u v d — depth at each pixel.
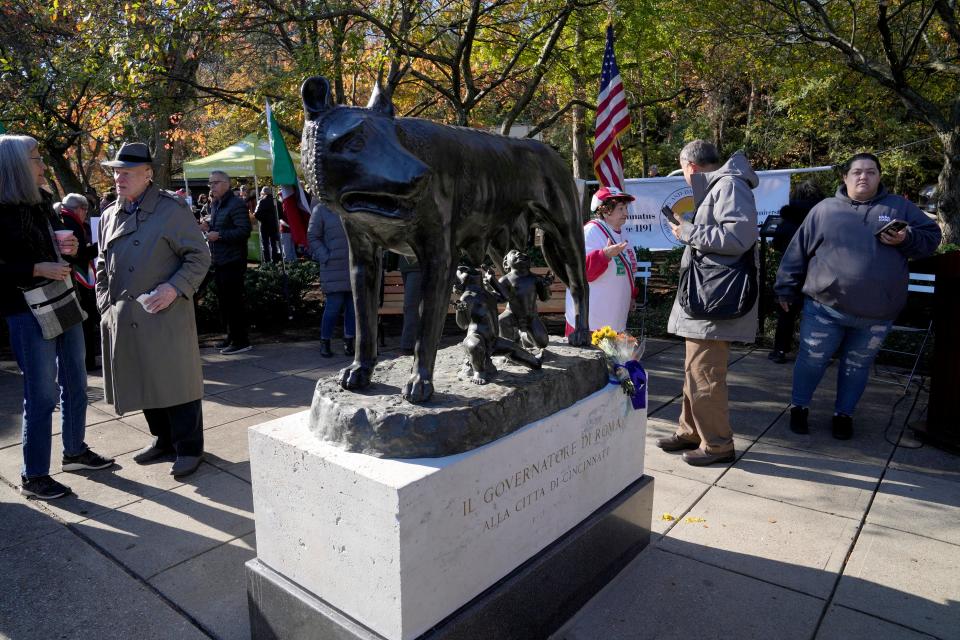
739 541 3.08
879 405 5.04
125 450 4.14
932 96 12.16
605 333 3.01
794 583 2.74
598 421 2.68
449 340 7.21
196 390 3.70
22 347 3.32
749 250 3.66
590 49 8.64
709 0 9.66
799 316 7.15
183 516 3.30
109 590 2.69
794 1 8.72
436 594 1.98
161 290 3.43
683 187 7.91
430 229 2.07
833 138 16.47
